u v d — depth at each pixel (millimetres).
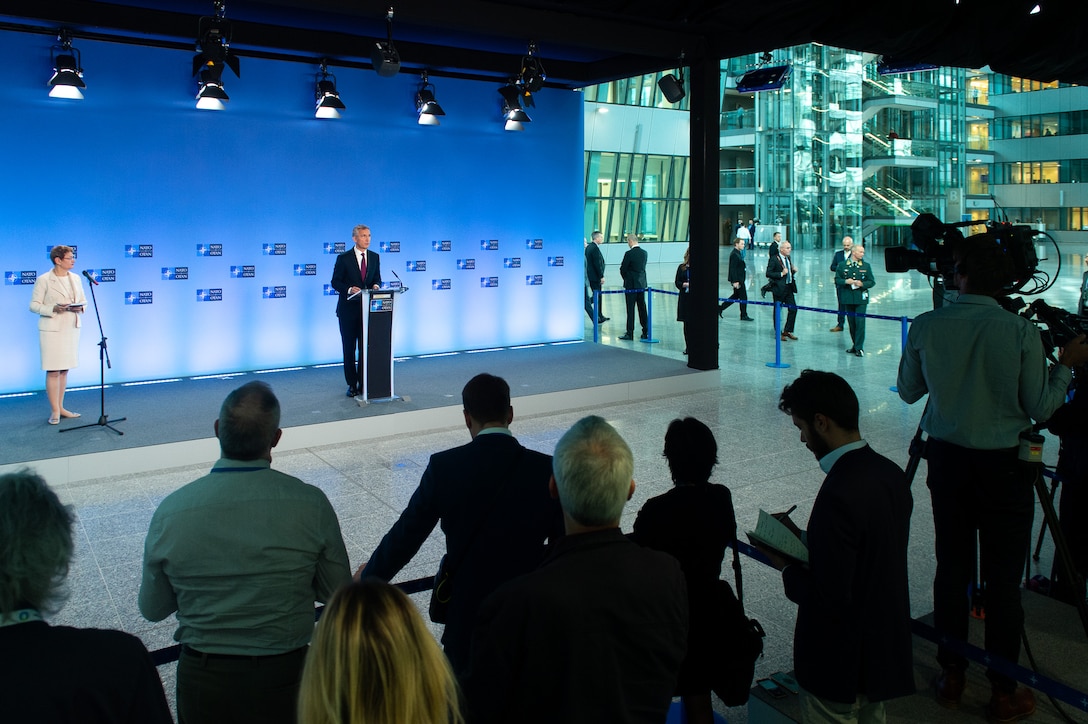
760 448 7992
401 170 11680
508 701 1985
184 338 10477
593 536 2098
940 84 49031
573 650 1941
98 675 1653
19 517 1651
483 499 2805
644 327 14508
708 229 10617
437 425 8875
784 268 14391
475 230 12398
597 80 12305
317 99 10633
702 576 2834
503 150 12484
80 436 7703
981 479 3449
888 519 2652
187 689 2539
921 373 3676
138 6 8992
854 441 2754
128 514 6320
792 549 2756
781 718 3422
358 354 10039
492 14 8766
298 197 10992
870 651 2693
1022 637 3555
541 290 13172
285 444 8062
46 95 9359
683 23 9125
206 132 10312
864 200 48469
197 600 2510
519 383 10109
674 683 2094
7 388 9492
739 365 12305
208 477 2582
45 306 7973
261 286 10891
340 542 2682
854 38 7766
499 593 2006
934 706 3621
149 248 10125
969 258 3488
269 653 2527
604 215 34188
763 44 9312
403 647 1442
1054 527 3537
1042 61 8352
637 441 8258
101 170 9742
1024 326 3350
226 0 8703
